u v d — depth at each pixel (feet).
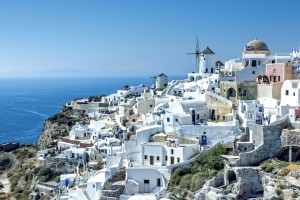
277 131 298.76
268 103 368.48
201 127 344.28
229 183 277.85
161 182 308.60
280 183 254.06
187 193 287.89
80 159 429.79
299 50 453.99
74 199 333.21
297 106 331.77
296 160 291.17
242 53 480.23
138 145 350.84
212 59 549.13
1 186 479.00
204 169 297.74
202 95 404.77
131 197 297.94
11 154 629.92
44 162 460.55
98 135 460.14
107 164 355.97
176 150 321.73
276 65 391.24
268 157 294.66
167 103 424.46
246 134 322.55
